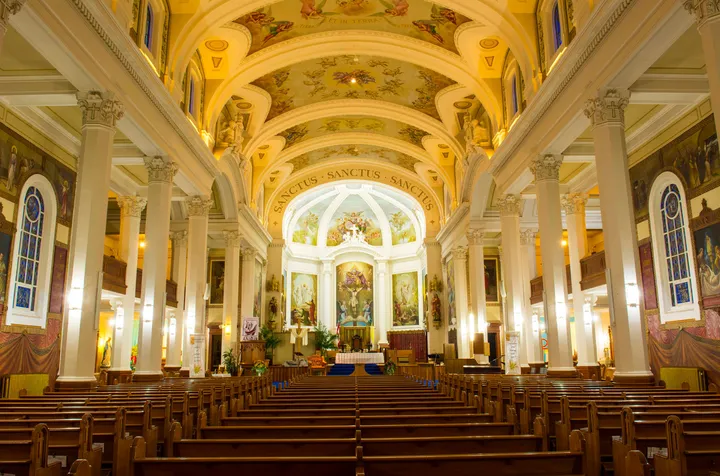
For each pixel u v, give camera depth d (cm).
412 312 4016
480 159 2266
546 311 1570
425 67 2131
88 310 1155
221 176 2289
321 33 1927
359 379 2012
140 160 1612
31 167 1421
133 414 686
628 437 440
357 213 4231
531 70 1672
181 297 2083
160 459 401
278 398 1032
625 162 1220
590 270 1955
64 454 559
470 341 2831
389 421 668
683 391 1003
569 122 1407
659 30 1029
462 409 778
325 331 3959
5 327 1300
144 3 1414
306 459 399
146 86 1391
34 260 1452
